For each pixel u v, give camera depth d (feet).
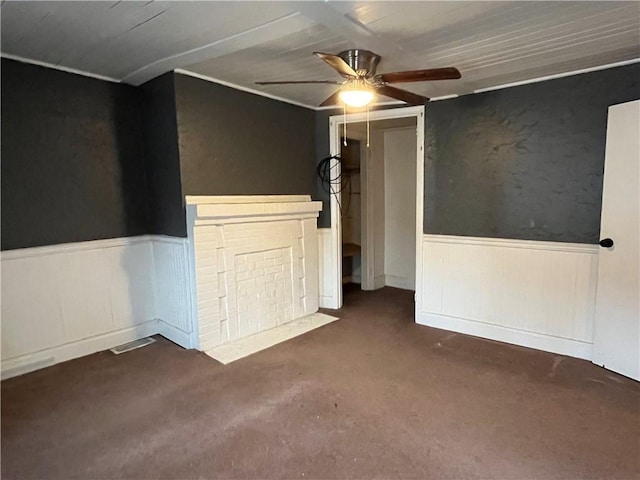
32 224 9.36
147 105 10.85
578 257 9.78
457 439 6.77
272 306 12.20
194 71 9.88
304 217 13.04
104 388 8.58
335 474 5.98
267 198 12.25
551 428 7.05
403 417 7.44
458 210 11.66
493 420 7.31
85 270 10.27
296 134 13.21
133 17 6.79
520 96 10.30
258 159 11.96
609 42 7.73
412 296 16.16
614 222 8.86
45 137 9.45
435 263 12.26
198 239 10.11
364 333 11.86
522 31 7.19
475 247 11.44
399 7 6.22
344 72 7.84
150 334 11.68
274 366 9.62
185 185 10.16
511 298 10.93
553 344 10.35
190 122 10.16
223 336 10.96
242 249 11.18
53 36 7.66
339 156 13.91
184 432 7.03
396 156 17.20
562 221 9.96
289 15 6.61
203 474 6.00
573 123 9.60
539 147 10.14
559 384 8.63
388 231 17.83
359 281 18.47
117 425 7.24
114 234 10.84
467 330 11.81
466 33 7.23
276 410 7.70
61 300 9.87
